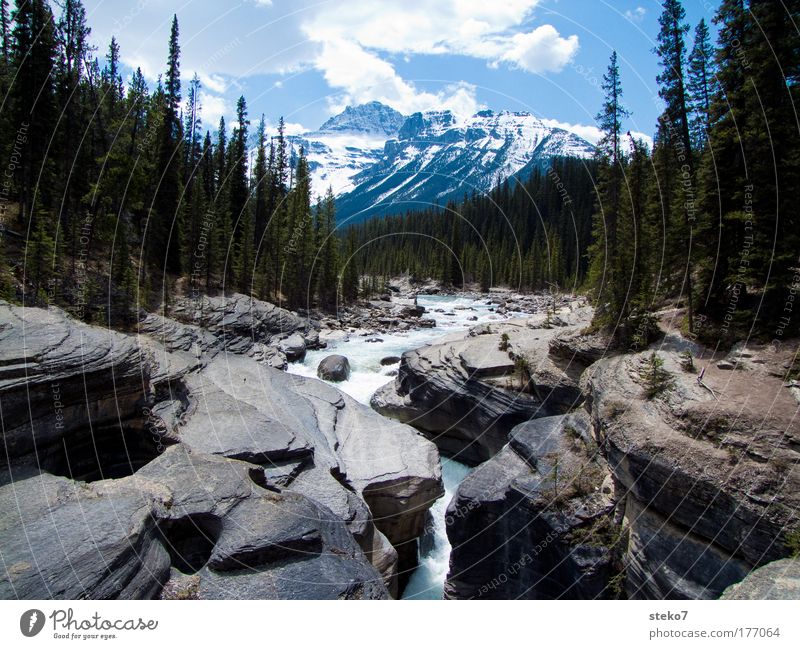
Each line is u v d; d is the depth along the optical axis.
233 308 35.72
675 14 19.39
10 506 9.59
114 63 42.97
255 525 10.25
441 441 25.00
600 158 25.64
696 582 9.95
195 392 18.02
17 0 26.56
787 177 15.55
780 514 9.38
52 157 28.45
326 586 9.02
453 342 29.03
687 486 10.66
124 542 8.59
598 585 11.77
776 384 13.08
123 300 27.03
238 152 50.41
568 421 16.97
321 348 38.91
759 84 16.09
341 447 18.33
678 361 15.46
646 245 20.97
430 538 18.22
